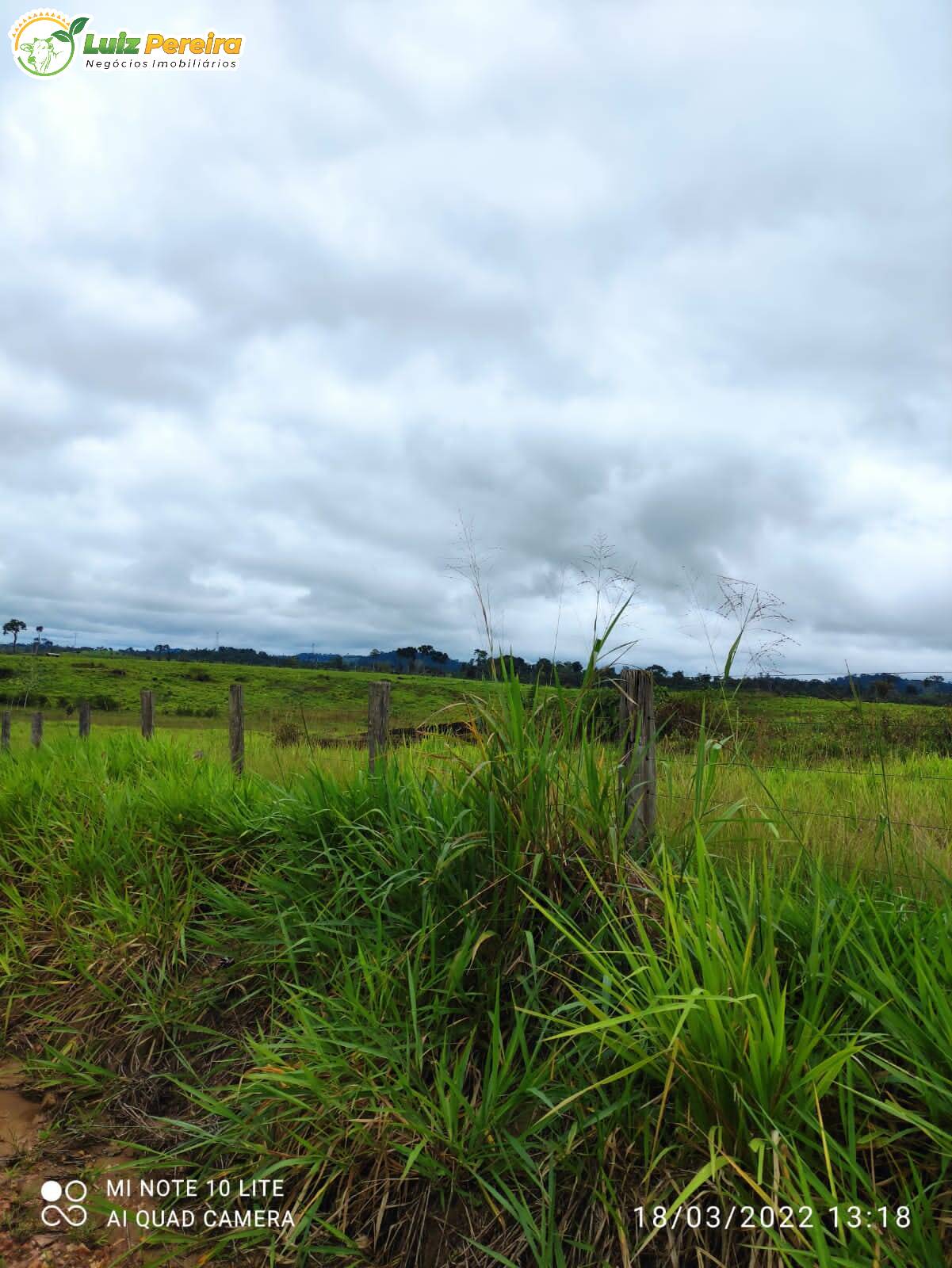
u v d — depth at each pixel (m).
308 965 3.98
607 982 2.76
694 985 2.57
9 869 5.63
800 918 3.10
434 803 4.07
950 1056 2.34
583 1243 2.42
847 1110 2.39
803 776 5.62
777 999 2.50
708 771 3.97
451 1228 2.59
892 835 4.16
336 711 12.66
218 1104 3.06
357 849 4.21
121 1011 4.06
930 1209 2.12
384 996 3.34
